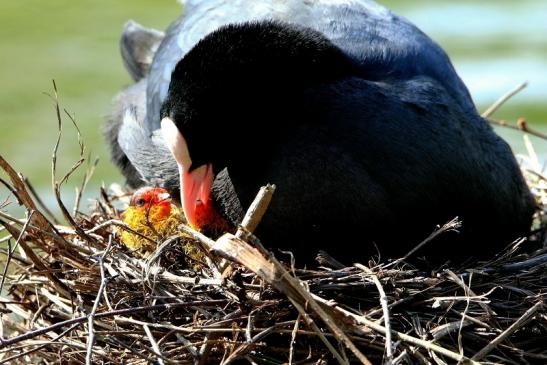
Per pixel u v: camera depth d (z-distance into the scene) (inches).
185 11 542.6
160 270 382.9
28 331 373.4
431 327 374.3
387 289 381.1
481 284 392.5
